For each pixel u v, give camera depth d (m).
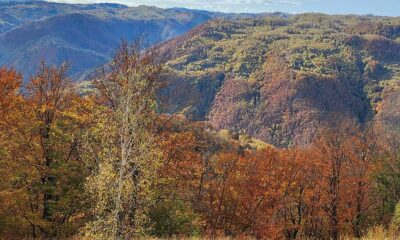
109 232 12.27
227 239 29.22
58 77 25.70
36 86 25.05
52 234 23.83
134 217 12.82
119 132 12.57
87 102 20.95
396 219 23.27
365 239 17.09
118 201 12.16
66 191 24.02
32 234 25.88
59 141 23.89
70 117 24.09
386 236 17.05
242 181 39.47
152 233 23.11
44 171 23.53
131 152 12.57
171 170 24.98
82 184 22.98
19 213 23.64
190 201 31.38
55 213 23.52
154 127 15.30
